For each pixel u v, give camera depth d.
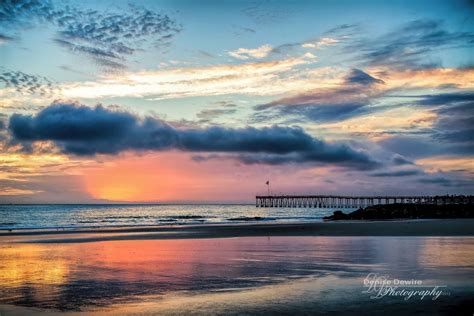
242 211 173.88
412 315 9.69
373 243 25.41
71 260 20.03
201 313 10.12
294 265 17.30
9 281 14.63
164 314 10.12
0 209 178.25
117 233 38.50
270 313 9.98
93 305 11.21
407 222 50.50
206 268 16.95
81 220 88.31
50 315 10.33
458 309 10.16
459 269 15.62
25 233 39.50
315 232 35.19
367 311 10.05
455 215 72.50
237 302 11.15
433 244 24.41
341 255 19.98
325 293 12.02
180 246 26.05
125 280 14.62
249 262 18.42
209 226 48.38
